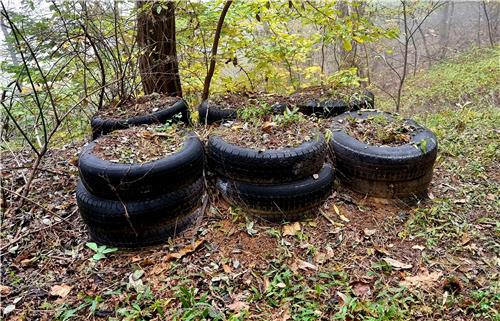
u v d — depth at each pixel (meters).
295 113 3.65
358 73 8.80
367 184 3.39
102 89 4.69
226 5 5.07
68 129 5.21
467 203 3.50
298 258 2.84
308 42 5.75
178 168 2.93
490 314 2.34
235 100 4.34
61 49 4.71
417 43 13.88
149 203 2.88
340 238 3.04
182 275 2.69
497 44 12.34
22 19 4.24
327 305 2.43
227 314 2.38
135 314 2.35
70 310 2.41
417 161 3.26
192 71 5.97
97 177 2.83
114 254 2.95
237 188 3.15
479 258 2.85
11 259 2.95
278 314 2.38
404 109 8.97
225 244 2.97
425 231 3.12
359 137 3.54
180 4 5.25
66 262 2.90
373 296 2.52
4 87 4.11
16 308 2.49
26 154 4.55
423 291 2.54
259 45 5.68
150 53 5.05
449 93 8.93
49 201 3.59
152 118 4.00
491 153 4.36
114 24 4.77
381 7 7.52
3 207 3.40
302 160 3.06
